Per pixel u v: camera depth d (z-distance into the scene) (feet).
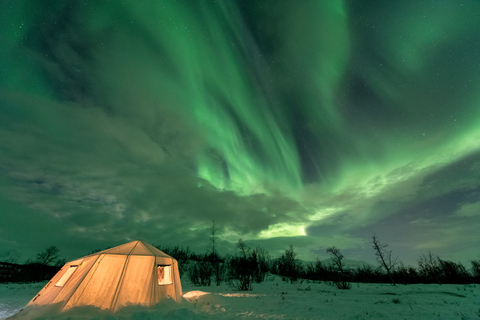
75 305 24.61
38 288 73.10
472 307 28.96
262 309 31.68
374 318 24.70
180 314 25.68
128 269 30.19
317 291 57.67
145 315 24.17
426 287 60.64
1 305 37.22
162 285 31.68
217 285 82.53
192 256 152.46
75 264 31.27
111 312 24.48
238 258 99.30
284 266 101.81
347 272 79.71
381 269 88.38
